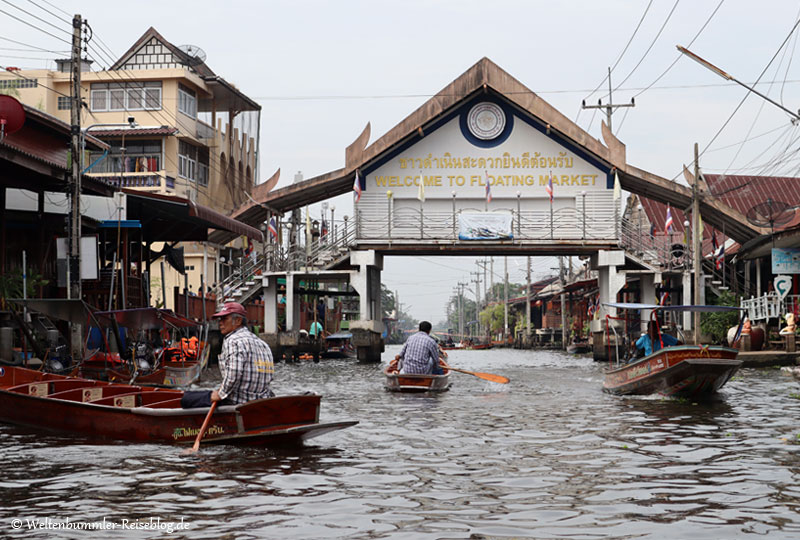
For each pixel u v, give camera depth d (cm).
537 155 3575
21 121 1819
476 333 12394
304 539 587
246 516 653
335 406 1506
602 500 708
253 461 895
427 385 1814
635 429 1173
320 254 3603
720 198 4084
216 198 4378
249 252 4078
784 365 2616
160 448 983
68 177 1948
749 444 1023
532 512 665
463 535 596
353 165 3519
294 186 3553
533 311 8325
